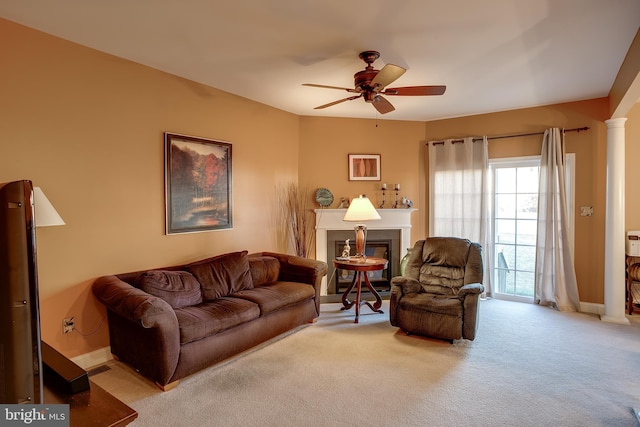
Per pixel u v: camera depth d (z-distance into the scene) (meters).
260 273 4.17
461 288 3.64
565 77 3.81
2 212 0.73
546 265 4.77
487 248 5.23
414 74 3.70
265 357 3.26
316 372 2.97
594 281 4.60
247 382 2.81
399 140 5.68
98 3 2.38
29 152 2.73
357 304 4.25
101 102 3.15
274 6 2.42
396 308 3.80
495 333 3.83
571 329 3.95
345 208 5.39
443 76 3.76
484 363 3.12
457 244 4.14
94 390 1.31
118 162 3.28
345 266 4.25
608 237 4.27
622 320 4.16
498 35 2.85
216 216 4.19
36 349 0.76
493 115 5.23
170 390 2.69
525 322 4.17
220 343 3.02
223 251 4.30
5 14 2.52
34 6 2.42
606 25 2.70
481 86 4.09
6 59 2.61
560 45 3.04
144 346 2.76
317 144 5.45
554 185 4.68
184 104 3.82
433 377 2.88
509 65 3.47
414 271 4.28
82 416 1.16
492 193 5.32
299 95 4.44
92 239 3.10
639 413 2.34
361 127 5.57
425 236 5.75
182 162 3.80
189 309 3.11
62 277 2.92
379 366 3.07
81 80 3.02
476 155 5.28
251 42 2.97
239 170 4.48
